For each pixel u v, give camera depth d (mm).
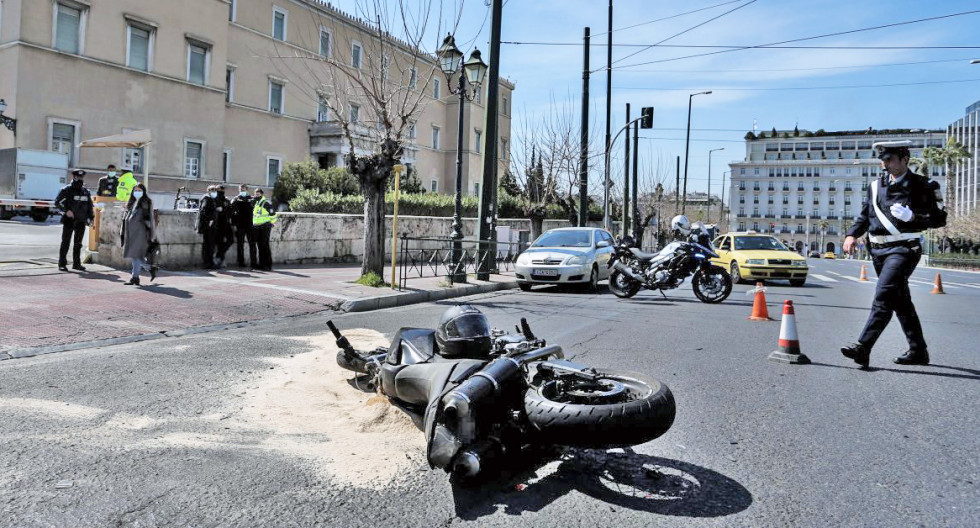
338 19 40969
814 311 10938
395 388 4070
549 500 3113
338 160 39531
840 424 4387
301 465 3469
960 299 14039
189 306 9180
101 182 14836
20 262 12609
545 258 14078
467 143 51500
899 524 2889
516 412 3346
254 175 36938
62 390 4906
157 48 30859
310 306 10055
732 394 5188
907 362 6359
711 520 2908
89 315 8078
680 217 12695
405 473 3398
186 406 4551
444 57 14172
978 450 3879
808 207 124562
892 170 6074
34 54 26344
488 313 10234
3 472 3273
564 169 27984
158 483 3186
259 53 36906
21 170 25094
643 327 8742
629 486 3301
